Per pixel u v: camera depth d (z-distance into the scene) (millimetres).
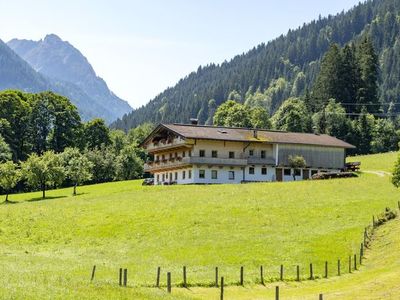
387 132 182625
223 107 183500
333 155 123562
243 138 118312
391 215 68688
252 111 185125
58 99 162000
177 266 55000
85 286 34406
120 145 178750
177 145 118688
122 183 132875
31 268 48625
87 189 124312
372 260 56344
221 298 42000
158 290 42938
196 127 123375
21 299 27609
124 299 32969
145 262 56688
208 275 50938
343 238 61875
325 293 44688
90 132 172500
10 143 150750
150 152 131750
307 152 121875
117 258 58844
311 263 52281
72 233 71938
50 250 64188
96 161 153500
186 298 37844
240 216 72875
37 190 144625
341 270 54000
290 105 184625
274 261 56219
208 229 68312
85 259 57812
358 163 121375
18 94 160250
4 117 151000
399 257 54750
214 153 117812
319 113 185000
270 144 120938
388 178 96812
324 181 97438
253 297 44125
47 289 30953
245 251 59219
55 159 113875
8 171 110938
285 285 49031
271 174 120000
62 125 160875
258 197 83562
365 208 73000
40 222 77250
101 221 75625
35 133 158375
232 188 93812
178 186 101750
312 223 68375
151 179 130875
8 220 78688
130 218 75625
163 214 76000
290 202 78750
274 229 66812
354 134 178250
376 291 43844
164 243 64250
